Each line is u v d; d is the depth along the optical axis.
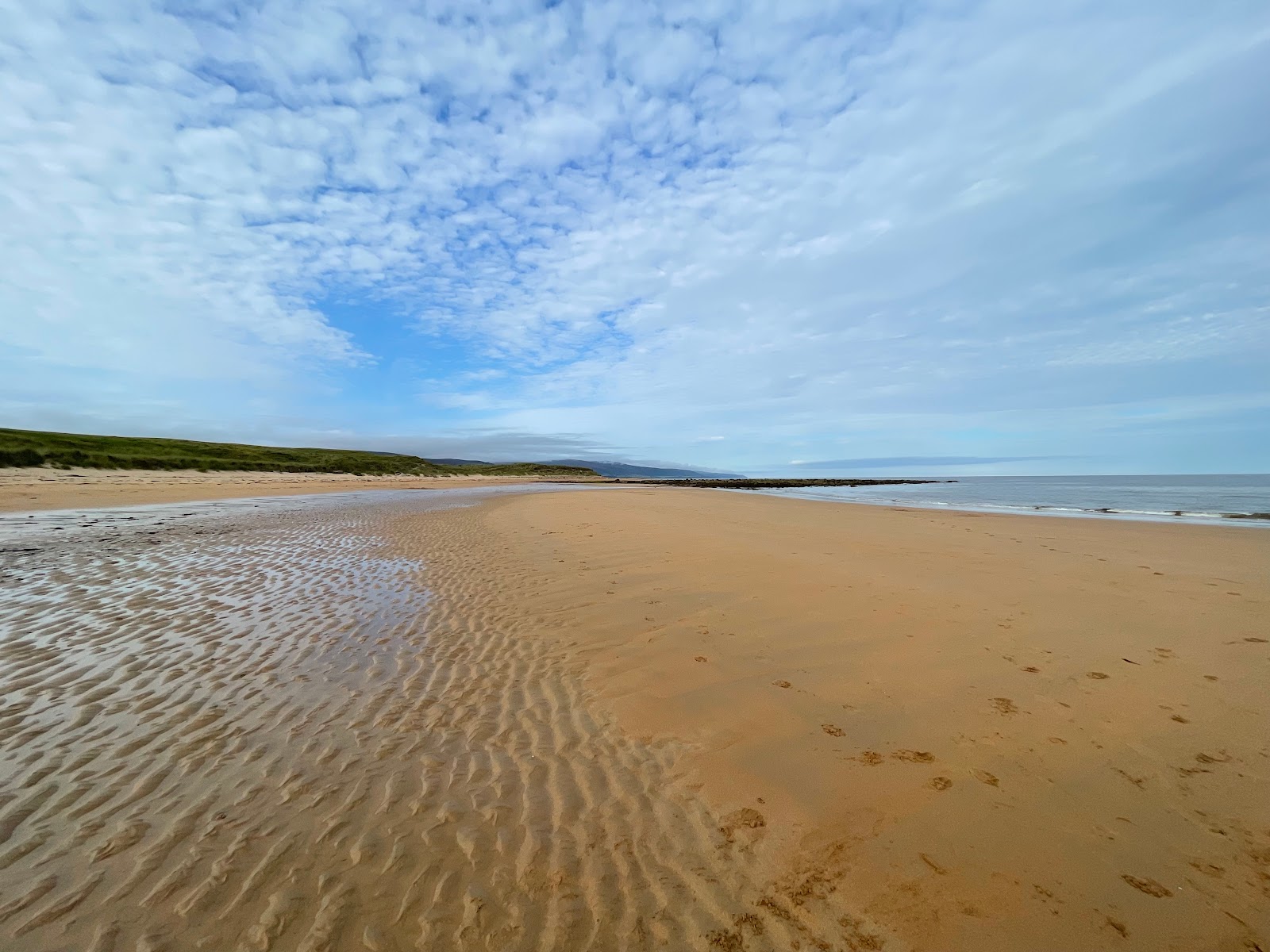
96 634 5.67
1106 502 25.80
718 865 2.49
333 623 6.17
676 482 80.56
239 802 2.96
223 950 2.08
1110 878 2.29
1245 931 2.03
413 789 3.10
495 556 10.15
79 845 2.61
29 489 22.45
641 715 3.90
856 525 13.52
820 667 4.52
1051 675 4.21
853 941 2.08
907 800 2.83
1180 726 3.44
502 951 2.09
